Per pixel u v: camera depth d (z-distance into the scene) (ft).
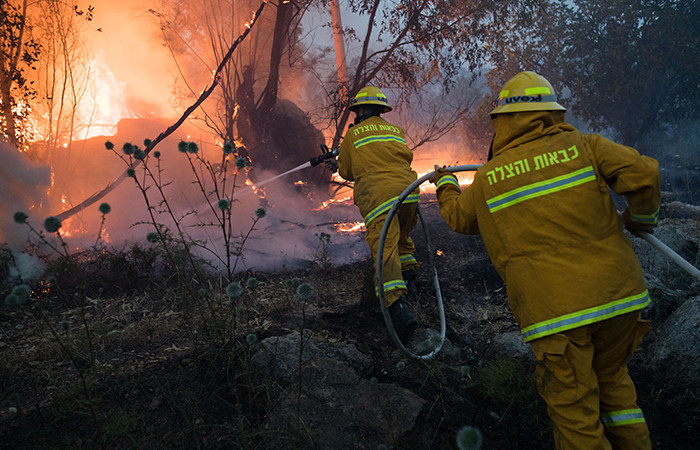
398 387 9.61
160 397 9.45
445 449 8.53
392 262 11.53
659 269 14.73
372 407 9.12
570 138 7.43
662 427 9.50
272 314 12.78
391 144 12.93
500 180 7.52
